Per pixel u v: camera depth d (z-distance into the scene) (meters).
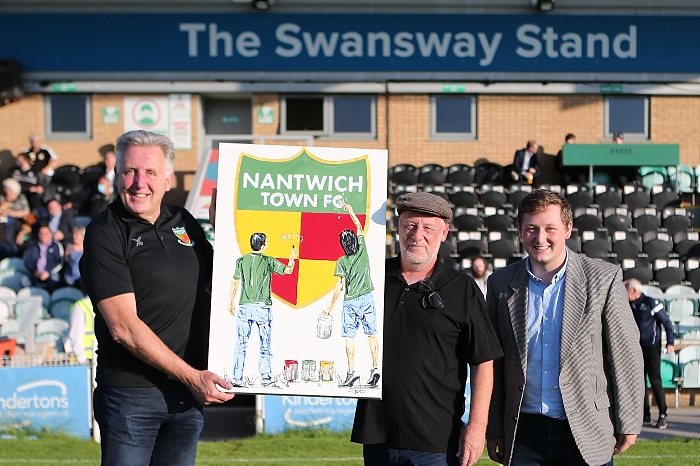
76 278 12.05
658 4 15.35
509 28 15.40
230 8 15.37
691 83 15.45
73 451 7.75
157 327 3.80
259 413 8.70
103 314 3.70
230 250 3.93
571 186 14.47
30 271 12.22
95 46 15.38
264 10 15.36
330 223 3.98
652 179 15.12
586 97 15.52
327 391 3.86
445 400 3.96
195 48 15.38
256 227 3.96
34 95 15.46
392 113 15.58
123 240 3.79
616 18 15.36
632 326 4.09
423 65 15.43
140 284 3.78
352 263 3.95
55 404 8.59
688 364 10.77
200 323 3.94
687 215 14.66
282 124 15.54
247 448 7.91
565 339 4.03
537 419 4.10
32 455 7.52
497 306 4.24
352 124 15.64
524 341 4.10
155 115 15.45
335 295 3.93
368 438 3.98
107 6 15.37
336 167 4.02
